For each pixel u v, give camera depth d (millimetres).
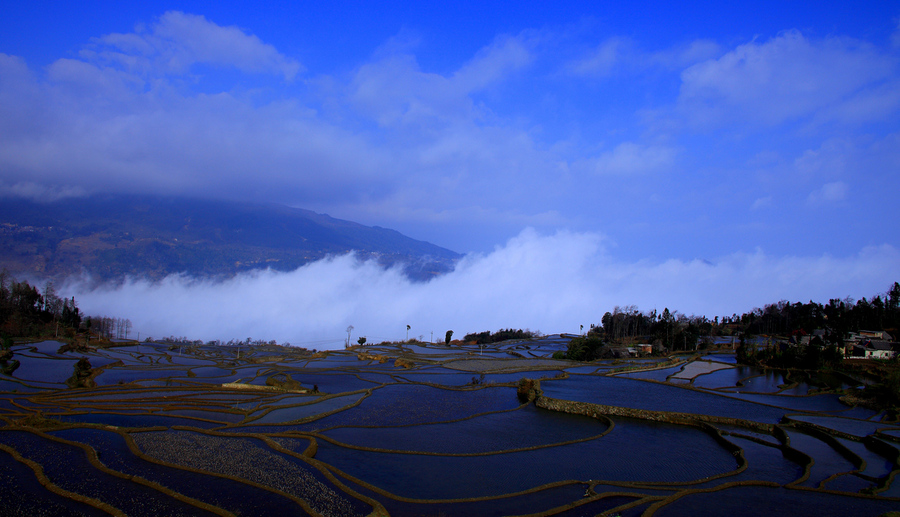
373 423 71938
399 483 49125
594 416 79312
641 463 57156
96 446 56625
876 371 119875
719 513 43656
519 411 82750
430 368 132875
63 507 41406
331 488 46688
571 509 43938
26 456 52594
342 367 134750
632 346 184500
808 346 132125
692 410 80625
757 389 102125
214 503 42688
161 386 95688
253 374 118875
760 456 59938
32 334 178500
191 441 59250
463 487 48688
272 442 59219
